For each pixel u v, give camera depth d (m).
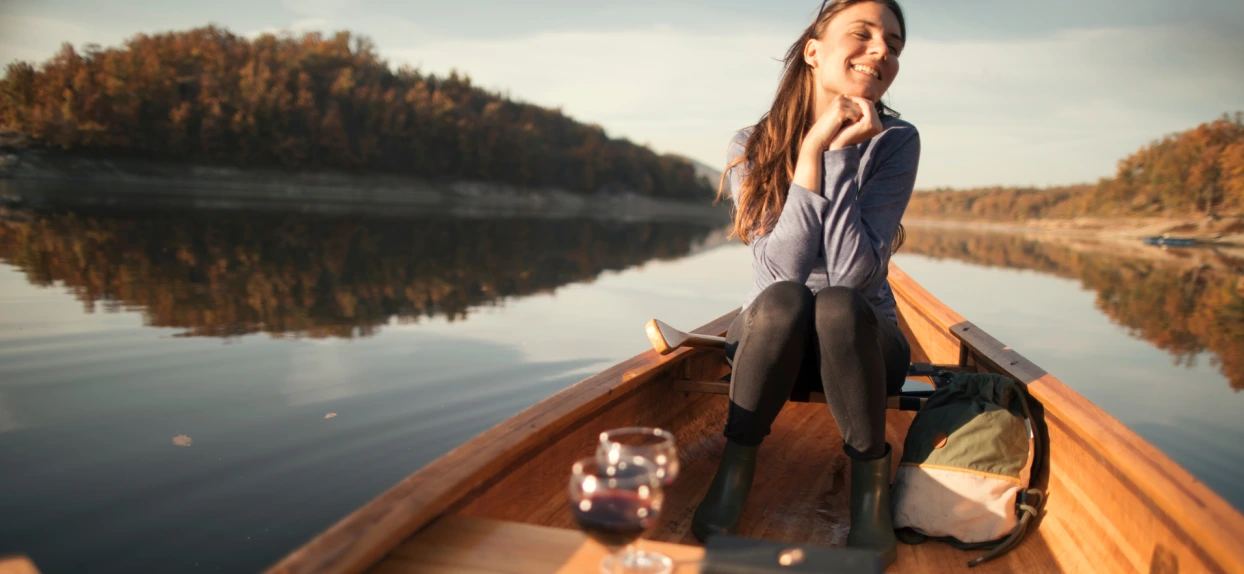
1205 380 7.04
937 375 2.38
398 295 9.25
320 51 94.25
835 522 1.99
